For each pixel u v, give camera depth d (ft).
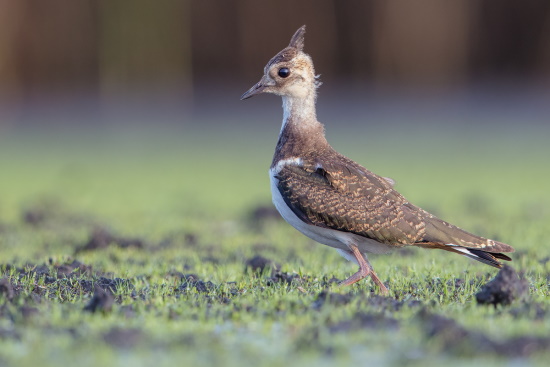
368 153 93.91
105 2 133.80
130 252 42.11
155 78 135.13
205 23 137.80
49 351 22.56
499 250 31.32
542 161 87.30
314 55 137.80
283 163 33.53
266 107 131.03
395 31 136.56
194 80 137.39
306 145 33.88
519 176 77.82
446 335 23.11
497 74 138.72
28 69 132.98
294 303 27.30
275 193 33.40
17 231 51.60
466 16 137.80
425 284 31.58
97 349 22.50
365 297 27.78
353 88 136.87
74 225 54.39
